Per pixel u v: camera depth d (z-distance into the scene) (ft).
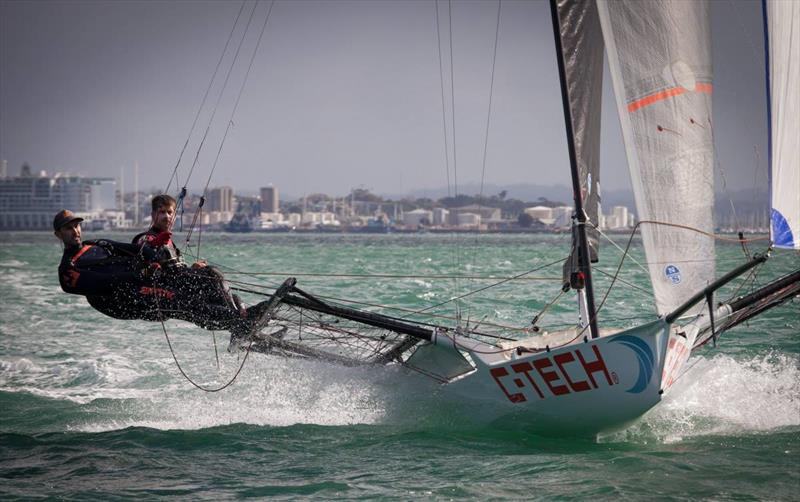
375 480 87.97
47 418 116.16
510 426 104.73
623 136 99.50
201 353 163.63
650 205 98.94
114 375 144.15
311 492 84.64
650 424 107.45
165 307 110.22
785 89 92.07
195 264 112.98
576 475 88.22
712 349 151.64
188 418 115.03
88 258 108.06
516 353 109.29
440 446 100.12
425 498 82.43
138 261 108.68
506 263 498.28
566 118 104.22
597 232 110.32
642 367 95.30
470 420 106.83
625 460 93.15
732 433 103.14
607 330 116.26
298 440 103.30
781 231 92.48
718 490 83.10
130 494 84.48
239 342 113.50
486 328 141.90
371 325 110.42
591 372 97.35
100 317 217.97
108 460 95.86
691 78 98.02
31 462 95.35
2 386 137.39
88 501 82.53
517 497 82.23
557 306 216.13
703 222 98.78
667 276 98.84
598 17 104.88
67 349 169.99
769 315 192.44
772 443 98.63
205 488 86.12
